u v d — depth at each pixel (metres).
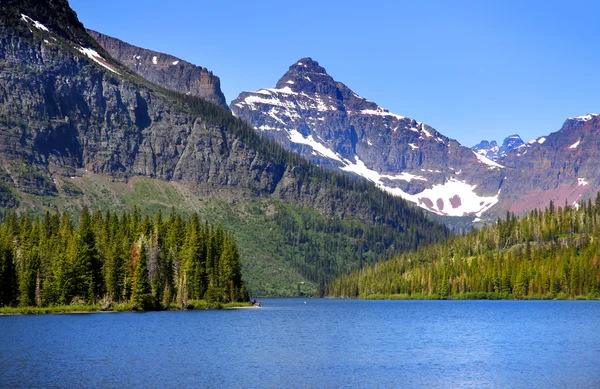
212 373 96.62
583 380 94.50
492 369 102.50
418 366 104.75
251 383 90.56
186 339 133.25
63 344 122.56
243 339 136.00
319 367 103.00
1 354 110.00
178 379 92.06
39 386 86.62
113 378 91.94
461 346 129.75
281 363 106.00
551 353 119.75
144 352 114.50
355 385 90.44
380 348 125.81
